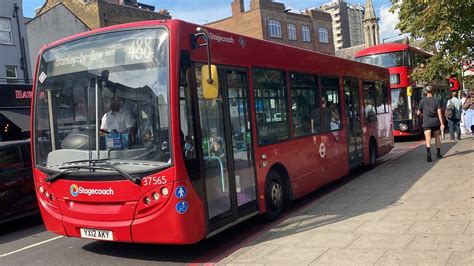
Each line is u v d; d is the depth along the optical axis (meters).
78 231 6.07
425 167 11.51
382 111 14.26
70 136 6.14
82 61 6.18
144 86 5.76
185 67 5.86
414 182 9.52
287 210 8.62
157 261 6.18
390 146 14.76
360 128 12.16
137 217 5.65
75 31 31.70
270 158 7.68
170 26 5.76
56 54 6.40
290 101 8.56
